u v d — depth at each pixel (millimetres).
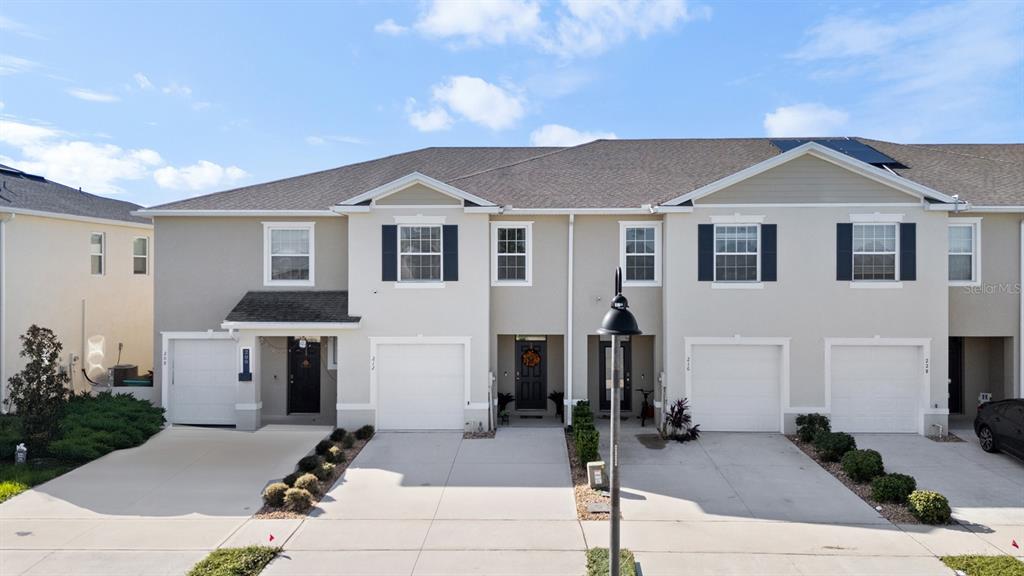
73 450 14211
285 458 14773
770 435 16891
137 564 9547
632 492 12695
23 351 14898
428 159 22234
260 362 18188
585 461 14102
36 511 11547
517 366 19172
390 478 13531
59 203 21094
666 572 9367
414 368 17359
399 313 17219
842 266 16844
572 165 20484
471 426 17188
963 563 9539
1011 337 17656
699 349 17188
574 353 17906
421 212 17141
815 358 16938
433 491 12742
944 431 16703
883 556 9898
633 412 18953
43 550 9977
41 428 14492
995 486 13039
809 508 11891
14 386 14672
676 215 17062
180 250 18438
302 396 19156
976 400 18891
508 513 11594
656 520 11297
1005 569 9320
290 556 9859
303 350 19141
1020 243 17562
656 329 17797
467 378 17188
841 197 16844
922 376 16875
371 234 17188
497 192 18422
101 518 11258
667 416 16734
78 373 20641
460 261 17203
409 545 10250
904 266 16828
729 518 11414
